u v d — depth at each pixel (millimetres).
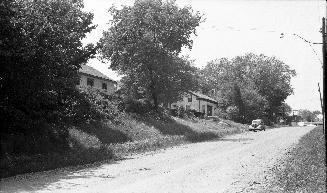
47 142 23719
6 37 18906
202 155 25094
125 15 45156
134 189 13375
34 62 20219
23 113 22141
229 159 22766
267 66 112125
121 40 45156
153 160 22484
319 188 12797
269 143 35562
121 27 45156
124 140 32125
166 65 44531
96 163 21078
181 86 46812
